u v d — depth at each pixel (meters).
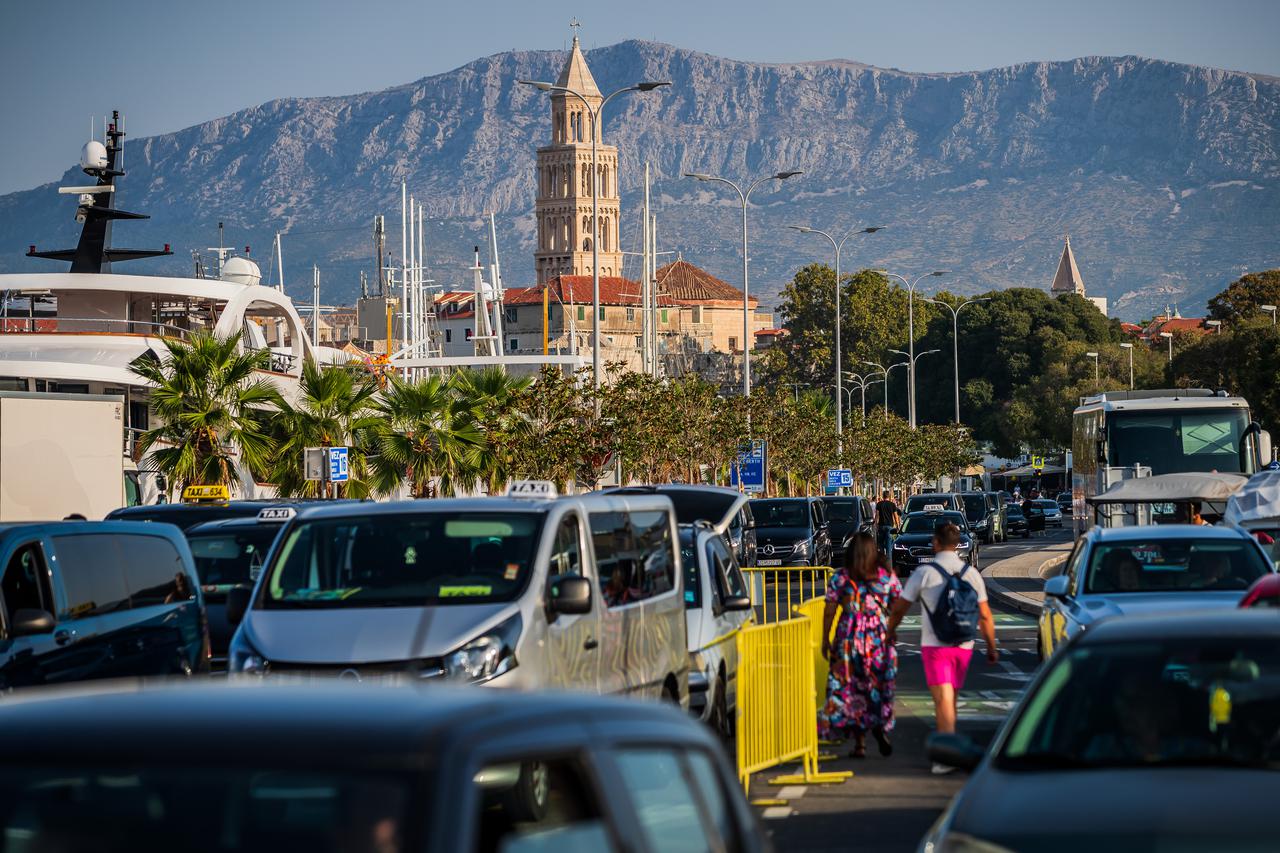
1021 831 15.31
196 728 9.42
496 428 106.94
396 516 28.84
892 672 35.94
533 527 28.44
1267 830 14.88
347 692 10.41
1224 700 17.70
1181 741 17.25
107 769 9.07
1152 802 15.68
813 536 108.31
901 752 37.12
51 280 132.12
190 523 50.34
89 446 51.16
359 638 26.12
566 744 9.98
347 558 28.28
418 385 106.88
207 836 8.74
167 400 95.81
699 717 37.19
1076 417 108.06
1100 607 37.03
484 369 113.31
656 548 34.12
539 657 26.92
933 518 120.88
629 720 10.88
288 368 148.50
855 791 31.97
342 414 103.25
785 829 28.08
